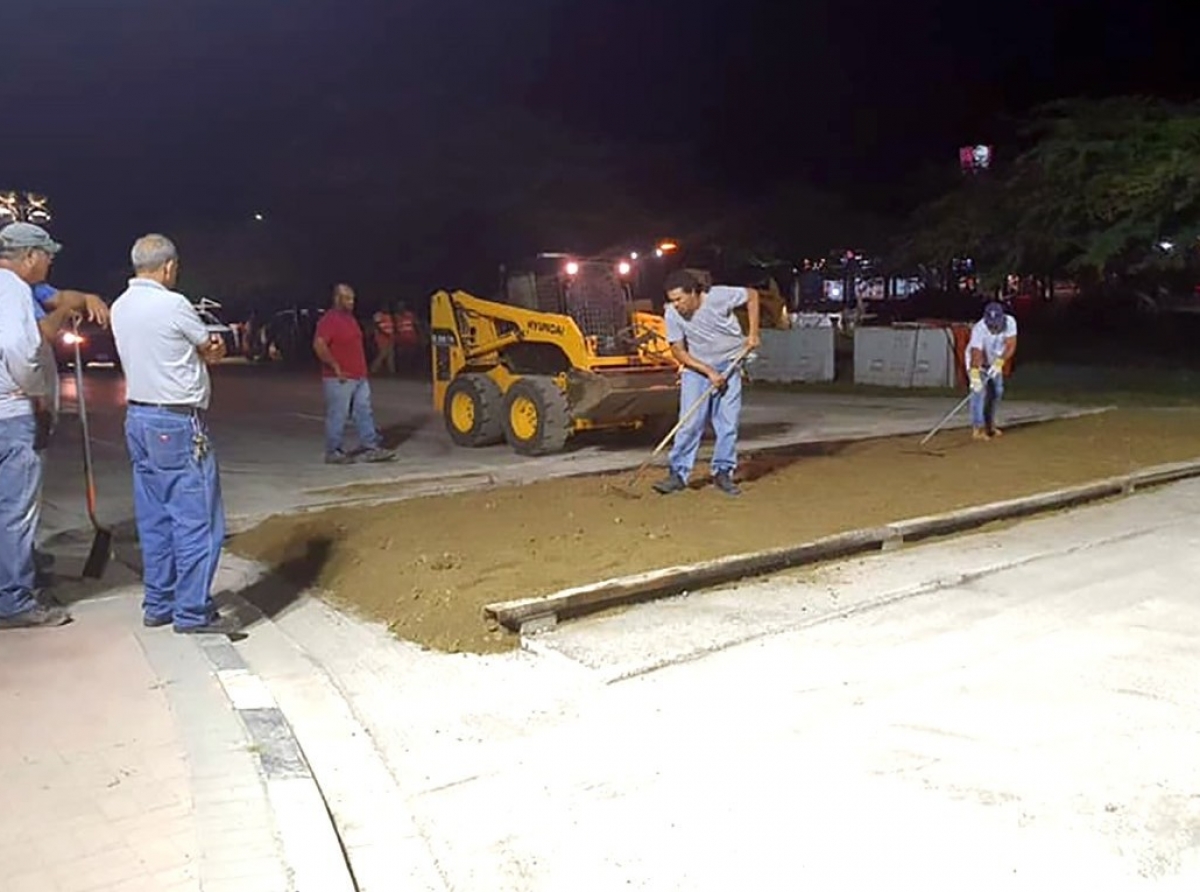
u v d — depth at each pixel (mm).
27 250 5832
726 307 9094
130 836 3797
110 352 28922
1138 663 5641
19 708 4828
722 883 3674
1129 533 8461
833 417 16984
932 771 4445
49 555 7613
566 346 12352
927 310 32844
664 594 6719
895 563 7543
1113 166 21891
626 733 4859
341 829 4070
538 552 7312
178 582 5816
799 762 4543
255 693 5012
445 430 15484
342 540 7906
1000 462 11195
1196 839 3904
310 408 19422
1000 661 5684
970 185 26109
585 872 3770
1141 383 21875
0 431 5703
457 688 5398
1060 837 3922
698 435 9305
